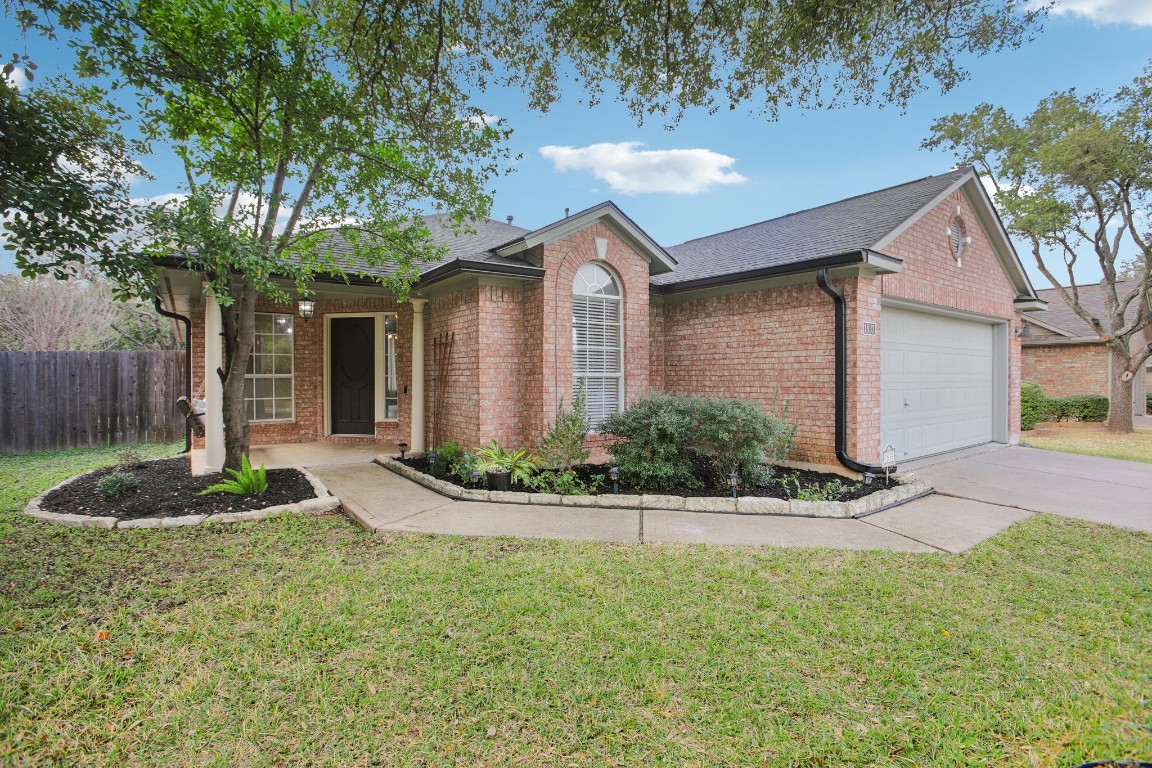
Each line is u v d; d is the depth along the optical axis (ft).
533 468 23.17
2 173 12.69
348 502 19.85
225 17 16.19
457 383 27.14
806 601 11.80
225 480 20.84
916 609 11.45
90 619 10.87
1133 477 25.61
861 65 16.89
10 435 33.17
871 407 24.47
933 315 30.68
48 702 8.30
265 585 12.54
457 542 15.69
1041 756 7.18
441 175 20.85
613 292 28.32
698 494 20.92
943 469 27.43
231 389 21.11
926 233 28.81
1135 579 13.26
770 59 16.72
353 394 33.60
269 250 19.85
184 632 10.34
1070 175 41.98
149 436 36.96
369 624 10.69
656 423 20.93
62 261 14.19
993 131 44.57
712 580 12.90
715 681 8.89
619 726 7.87
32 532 16.25
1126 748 7.26
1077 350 58.75
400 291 25.17
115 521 17.03
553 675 9.03
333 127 18.56
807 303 25.57
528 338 26.09
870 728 7.81
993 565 14.12
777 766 7.13
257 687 8.73
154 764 7.16
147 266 15.87
